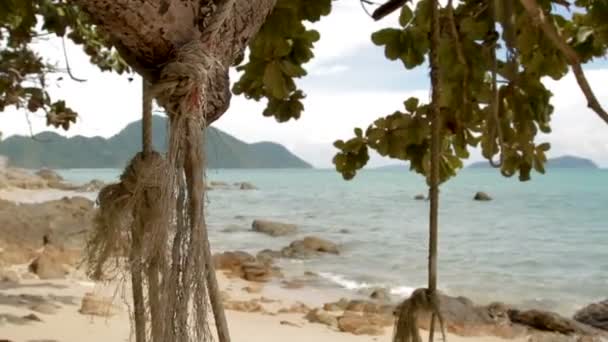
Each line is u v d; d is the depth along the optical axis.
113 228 1.88
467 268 24.59
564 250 30.77
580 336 12.57
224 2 1.68
